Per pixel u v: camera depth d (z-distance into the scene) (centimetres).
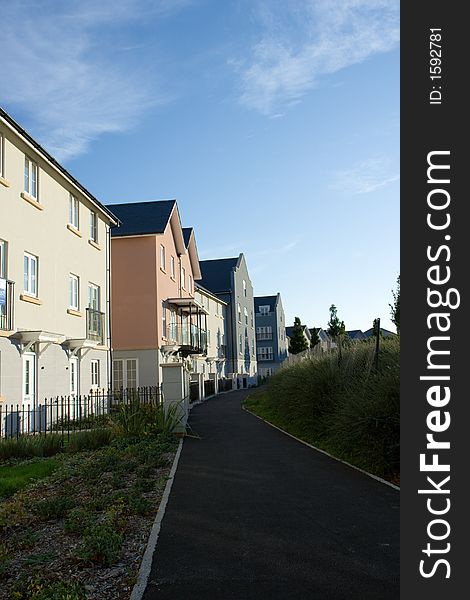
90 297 2334
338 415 1118
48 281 1888
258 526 663
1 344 1545
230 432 1625
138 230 2955
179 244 3516
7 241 1612
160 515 712
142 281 2939
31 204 1773
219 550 579
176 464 1091
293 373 1661
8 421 1559
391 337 1373
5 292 1549
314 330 6800
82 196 2209
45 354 1833
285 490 852
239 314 6012
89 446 1320
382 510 723
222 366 5391
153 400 1705
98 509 743
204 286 5819
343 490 841
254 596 464
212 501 791
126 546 595
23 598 464
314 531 639
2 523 671
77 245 2173
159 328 2938
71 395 2052
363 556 555
